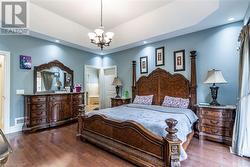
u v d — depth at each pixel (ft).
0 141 4.62
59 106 15.58
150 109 12.54
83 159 8.50
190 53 13.67
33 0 12.14
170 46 15.11
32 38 14.84
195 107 12.72
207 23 11.74
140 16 14.84
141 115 10.14
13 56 13.55
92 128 10.89
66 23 15.52
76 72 19.06
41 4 12.72
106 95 22.24
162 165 6.77
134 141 8.07
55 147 10.15
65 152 9.40
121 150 8.57
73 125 15.96
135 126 7.91
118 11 13.84
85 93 19.99
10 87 13.34
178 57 14.51
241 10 9.80
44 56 15.79
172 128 6.70
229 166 7.61
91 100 26.37
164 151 6.77
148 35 14.74
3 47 12.93
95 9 13.42
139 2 12.50
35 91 14.90
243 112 8.79
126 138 8.50
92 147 10.19
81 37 17.33
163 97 15.23
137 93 17.48
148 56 16.85
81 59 19.70
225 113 10.48
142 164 7.44
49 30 14.21
